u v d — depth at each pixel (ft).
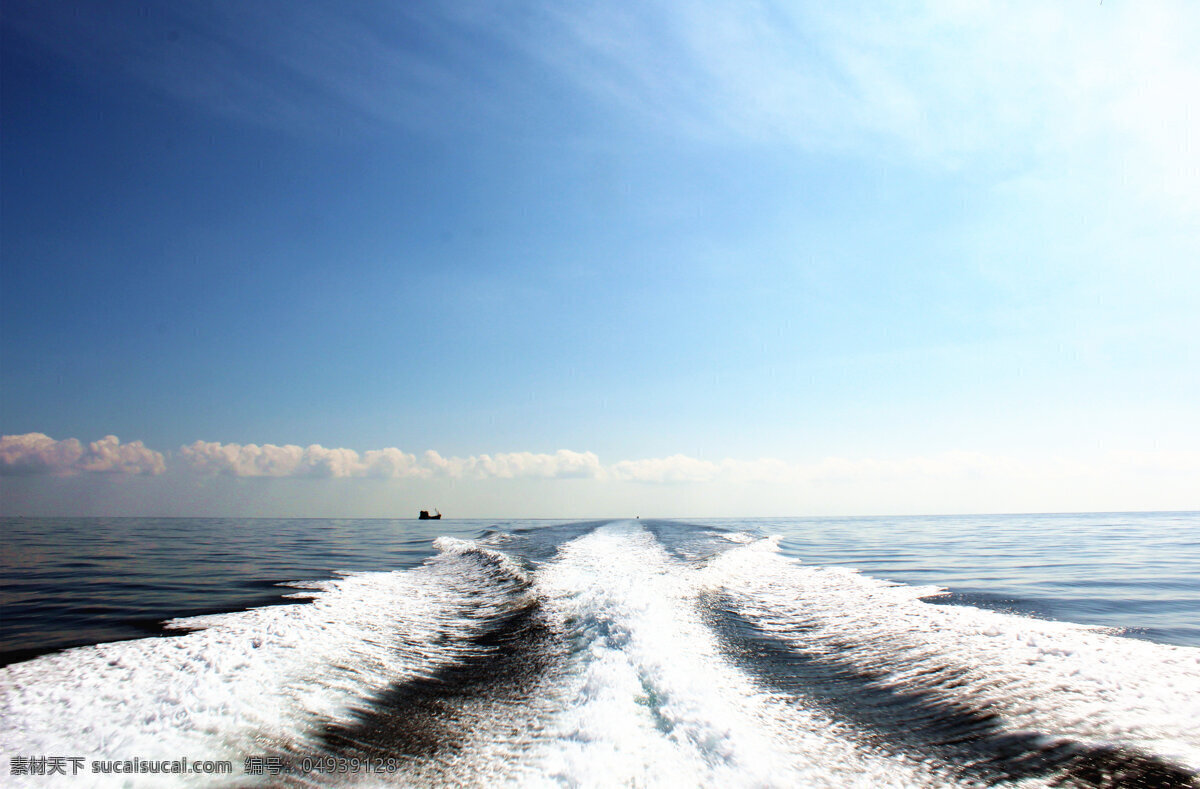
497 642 34.12
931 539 107.34
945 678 26.27
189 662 28.25
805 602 44.88
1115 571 61.72
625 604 40.34
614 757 17.99
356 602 45.19
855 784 17.04
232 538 114.01
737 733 19.79
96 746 19.15
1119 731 20.20
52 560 73.72
